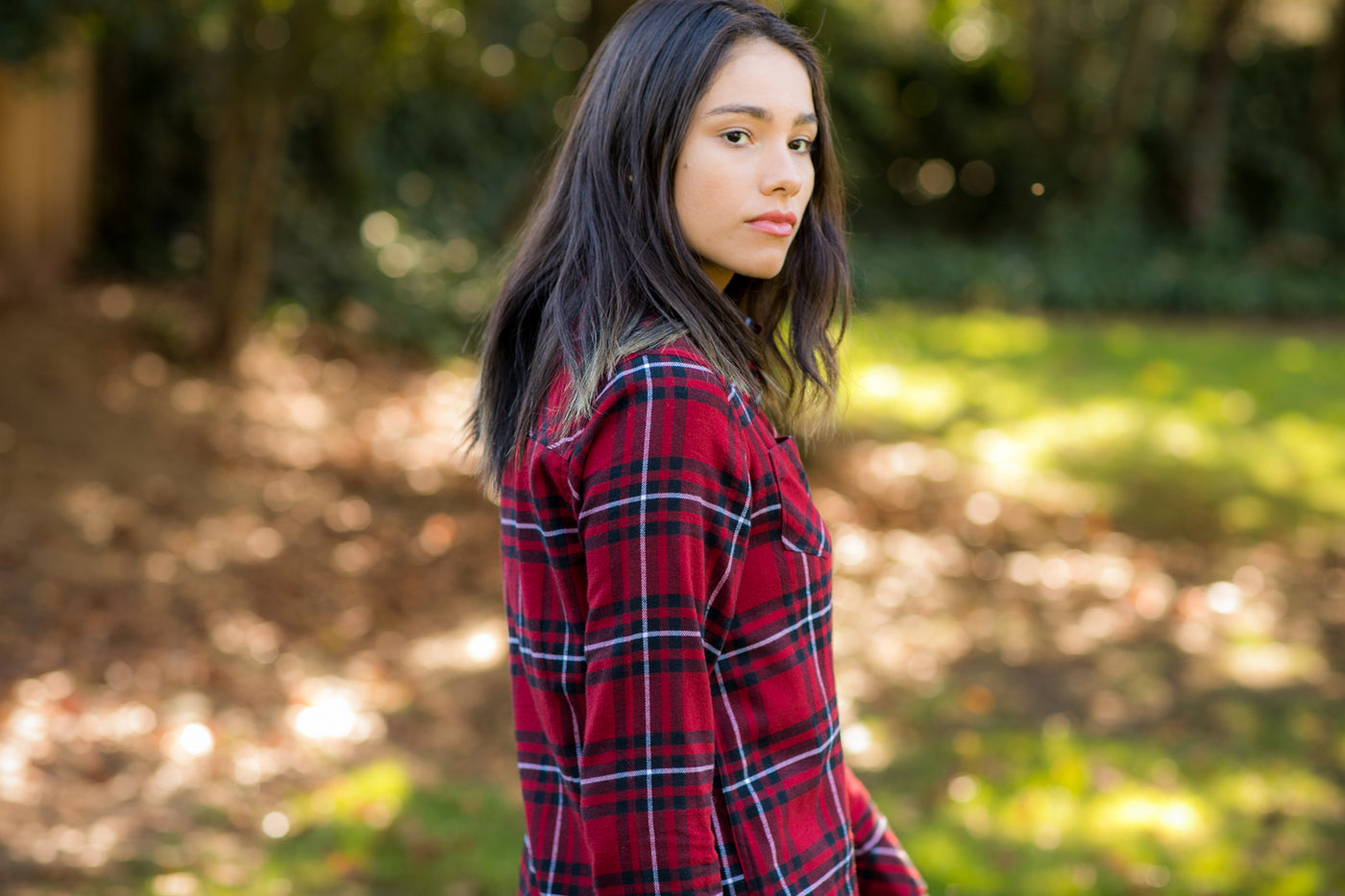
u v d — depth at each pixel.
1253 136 18.33
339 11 7.71
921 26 17.41
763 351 1.29
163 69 10.78
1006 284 15.79
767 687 1.12
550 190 1.25
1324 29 18.73
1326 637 5.35
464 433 1.32
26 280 9.32
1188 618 5.52
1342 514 7.19
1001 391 10.12
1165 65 17.67
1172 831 3.55
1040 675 4.84
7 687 4.04
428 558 5.84
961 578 5.95
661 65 1.13
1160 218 18.05
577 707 1.10
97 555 5.29
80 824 3.31
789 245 1.28
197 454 6.84
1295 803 3.78
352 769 3.80
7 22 6.27
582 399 1.05
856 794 1.35
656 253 1.11
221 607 4.97
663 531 1.01
